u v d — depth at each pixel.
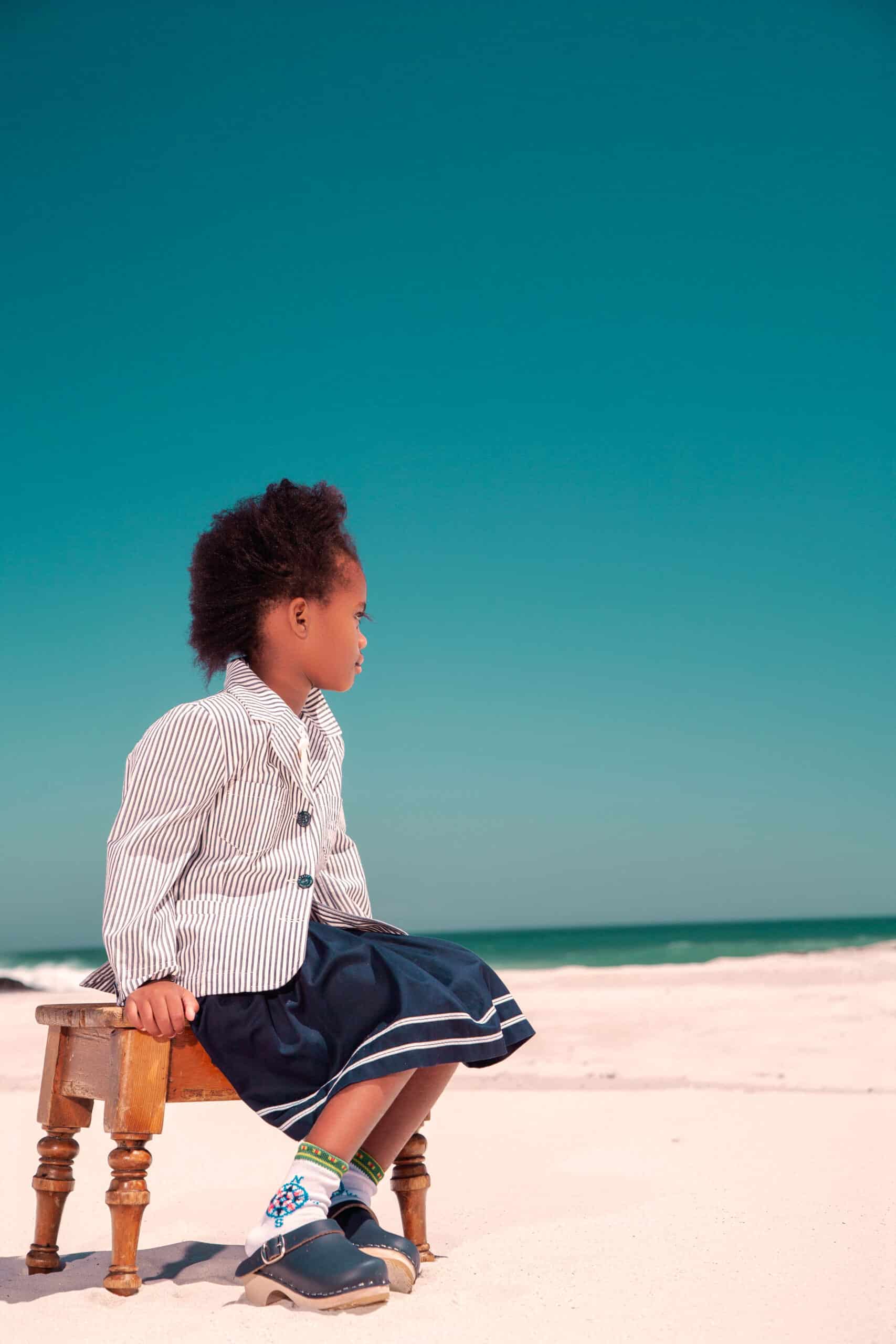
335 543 2.25
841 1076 5.38
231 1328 1.59
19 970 32.56
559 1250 2.08
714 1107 4.23
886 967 14.55
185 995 1.82
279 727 2.03
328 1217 1.82
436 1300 1.75
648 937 42.44
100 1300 1.77
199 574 2.31
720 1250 2.02
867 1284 1.78
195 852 1.97
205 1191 2.97
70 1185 2.09
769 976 13.82
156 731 1.96
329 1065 1.84
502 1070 6.01
